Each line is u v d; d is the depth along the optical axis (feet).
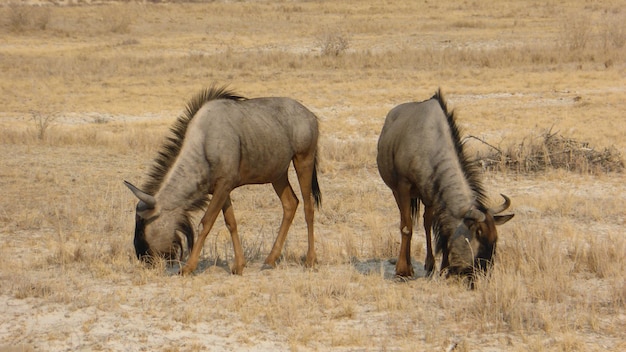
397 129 111.24
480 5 560.61
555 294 101.91
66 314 95.45
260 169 115.03
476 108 271.08
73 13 523.70
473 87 307.99
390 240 126.82
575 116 255.09
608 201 162.20
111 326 91.91
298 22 505.66
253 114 114.21
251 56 379.76
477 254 98.12
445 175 102.73
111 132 239.71
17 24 466.29
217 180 110.93
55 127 245.04
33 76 335.88
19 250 124.98
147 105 288.10
